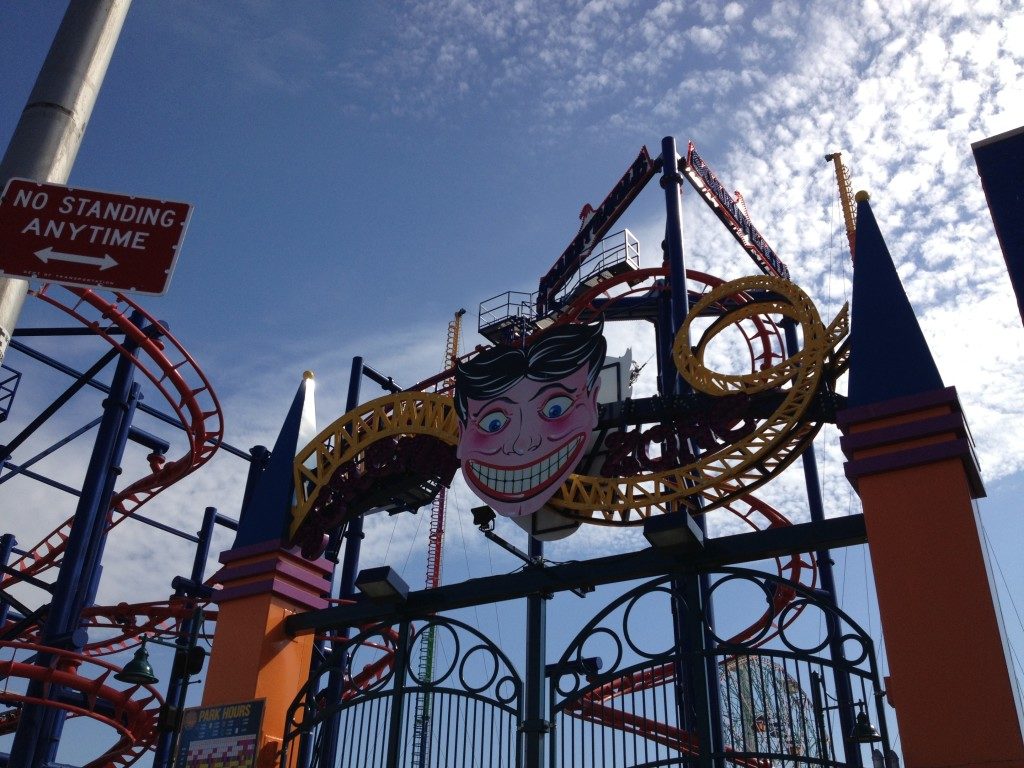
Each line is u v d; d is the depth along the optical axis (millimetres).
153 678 16391
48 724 27078
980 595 10922
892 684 10906
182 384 31453
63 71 6180
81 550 27000
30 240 5820
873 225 14242
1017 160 12953
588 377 15141
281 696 15602
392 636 15039
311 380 19109
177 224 6047
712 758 11477
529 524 15109
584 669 13039
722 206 33312
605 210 35188
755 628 31375
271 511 17109
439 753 13133
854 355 13125
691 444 15031
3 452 30688
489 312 36906
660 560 13391
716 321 15188
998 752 10094
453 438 16031
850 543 12672
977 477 12070
